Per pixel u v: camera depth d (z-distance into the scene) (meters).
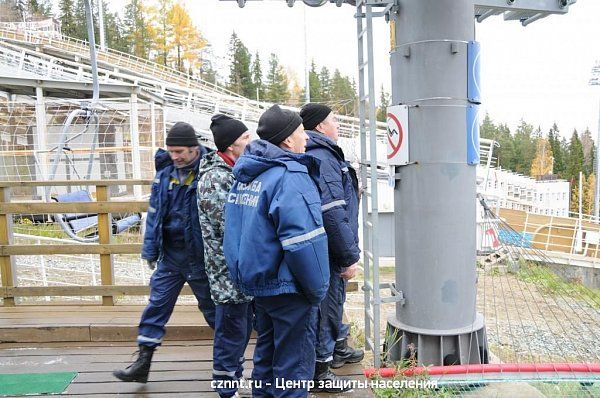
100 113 10.63
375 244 3.77
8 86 15.63
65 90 16.09
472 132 3.91
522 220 15.81
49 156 12.49
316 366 3.14
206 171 2.89
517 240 5.35
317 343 3.11
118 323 4.12
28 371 3.54
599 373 3.84
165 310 3.26
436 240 3.88
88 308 4.57
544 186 27.16
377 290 3.78
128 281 8.01
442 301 3.90
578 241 15.41
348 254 2.83
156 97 17.41
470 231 3.96
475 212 4.03
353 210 3.23
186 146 3.02
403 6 3.90
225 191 2.81
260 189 2.36
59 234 7.84
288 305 2.42
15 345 4.01
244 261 2.36
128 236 6.63
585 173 67.19
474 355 3.95
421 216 3.89
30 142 13.17
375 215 3.74
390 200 11.55
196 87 32.81
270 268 2.33
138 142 13.01
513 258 5.44
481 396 3.53
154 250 3.20
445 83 3.82
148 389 3.29
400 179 4.02
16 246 4.56
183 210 3.11
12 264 4.64
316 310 2.53
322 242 2.31
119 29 57.03
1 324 4.10
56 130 13.06
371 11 3.64
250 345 3.96
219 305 2.90
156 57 54.34
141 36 55.66
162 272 3.26
